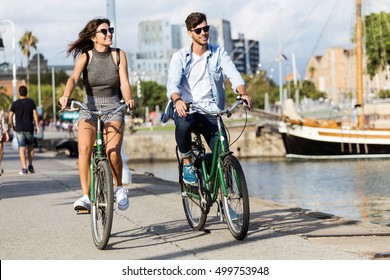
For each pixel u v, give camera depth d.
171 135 127.88
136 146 127.12
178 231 13.77
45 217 16.50
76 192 22.69
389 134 103.38
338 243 12.03
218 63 12.85
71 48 12.65
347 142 104.12
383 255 10.75
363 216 37.00
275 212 16.53
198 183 13.13
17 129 31.62
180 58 12.73
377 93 155.38
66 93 12.35
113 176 12.54
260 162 105.31
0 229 14.75
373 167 85.81
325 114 146.88
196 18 12.61
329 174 78.00
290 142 107.00
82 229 14.41
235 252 11.40
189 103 12.32
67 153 57.16
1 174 31.42
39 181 27.47
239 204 12.20
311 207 44.62
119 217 16.03
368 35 148.88
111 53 12.70
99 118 12.38
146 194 21.59
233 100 179.50
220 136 12.46
